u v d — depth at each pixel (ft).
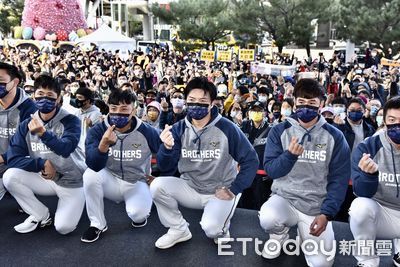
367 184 7.93
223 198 9.23
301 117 8.54
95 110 15.39
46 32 83.61
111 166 10.34
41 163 9.89
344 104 15.60
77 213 10.52
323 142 8.66
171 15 80.12
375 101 16.47
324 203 8.53
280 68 38.52
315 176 8.77
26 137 10.21
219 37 80.33
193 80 9.12
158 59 50.88
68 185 10.39
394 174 8.30
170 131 9.20
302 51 107.55
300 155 8.48
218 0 77.82
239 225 11.37
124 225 11.21
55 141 9.53
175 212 9.90
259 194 13.10
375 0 64.54
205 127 9.30
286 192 8.98
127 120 9.73
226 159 9.48
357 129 14.01
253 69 41.32
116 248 9.93
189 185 9.80
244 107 19.35
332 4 68.69
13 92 10.98
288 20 70.03
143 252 9.76
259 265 9.26
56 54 62.34
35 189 10.43
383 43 64.49
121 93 9.64
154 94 20.83
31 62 47.60
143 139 10.19
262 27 72.43
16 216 11.80
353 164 8.51
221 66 49.57
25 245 10.06
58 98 10.01
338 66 54.24
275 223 8.81
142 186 10.75
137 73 38.55
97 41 66.44
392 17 61.11
